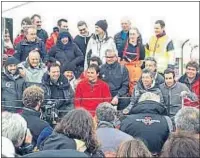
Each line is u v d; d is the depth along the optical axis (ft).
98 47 26.73
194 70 24.12
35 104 15.89
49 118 21.21
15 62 23.52
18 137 12.67
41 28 27.78
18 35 26.68
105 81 25.13
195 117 13.29
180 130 12.89
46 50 27.02
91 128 12.76
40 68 24.44
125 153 10.70
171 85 23.16
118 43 26.71
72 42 26.63
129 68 25.91
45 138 14.65
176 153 10.29
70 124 12.65
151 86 23.31
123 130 16.15
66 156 10.33
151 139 15.79
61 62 26.32
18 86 23.18
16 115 13.03
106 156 13.83
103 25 26.45
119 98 23.97
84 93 23.95
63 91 23.88
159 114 16.42
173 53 26.50
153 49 26.71
